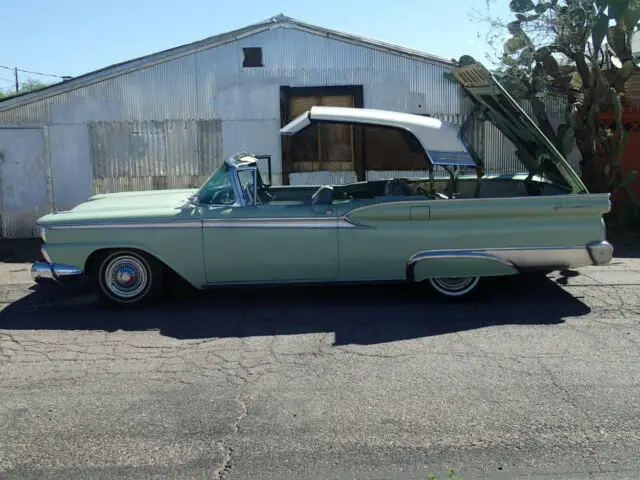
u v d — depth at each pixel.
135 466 3.71
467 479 3.52
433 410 4.33
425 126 6.94
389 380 4.86
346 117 6.89
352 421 4.20
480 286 7.08
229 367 5.20
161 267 6.93
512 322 6.28
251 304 7.09
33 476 3.63
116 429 4.15
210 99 11.65
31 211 11.76
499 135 11.66
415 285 7.78
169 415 4.34
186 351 5.61
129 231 6.70
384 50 11.52
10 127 11.55
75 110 11.60
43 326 6.40
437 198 7.14
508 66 11.50
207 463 3.73
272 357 5.41
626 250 9.92
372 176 11.55
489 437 3.96
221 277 6.82
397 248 6.77
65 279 6.80
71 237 6.73
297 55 11.58
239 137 11.73
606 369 5.00
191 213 6.74
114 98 11.59
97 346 5.77
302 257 6.77
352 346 5.64
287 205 6.81
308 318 6.53
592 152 10.99
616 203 11.41
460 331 6.01
